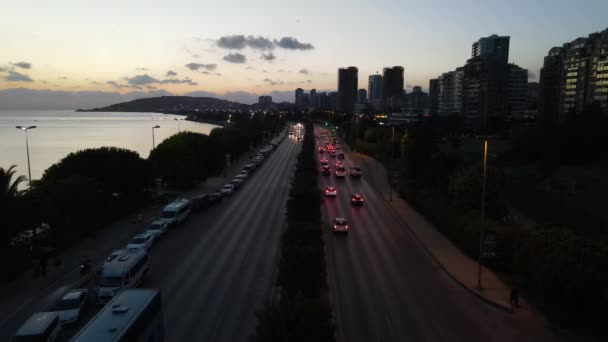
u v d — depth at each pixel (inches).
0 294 1234.6
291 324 722.2
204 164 3346.5
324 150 5319.9
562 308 1074.1
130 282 1202.0
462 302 1155.9
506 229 1418.6
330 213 2199.8
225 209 2320.4
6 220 1348.4
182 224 2010.3
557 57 7052.2
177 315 1076.5
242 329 1002.7
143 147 6988.2
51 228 1633.9
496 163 3595.0
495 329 1007.0
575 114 3759.8
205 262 1478.8
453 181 1929.1
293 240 1207.6
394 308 1115.9
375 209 2306.8
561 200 2201.0
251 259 1503.4
